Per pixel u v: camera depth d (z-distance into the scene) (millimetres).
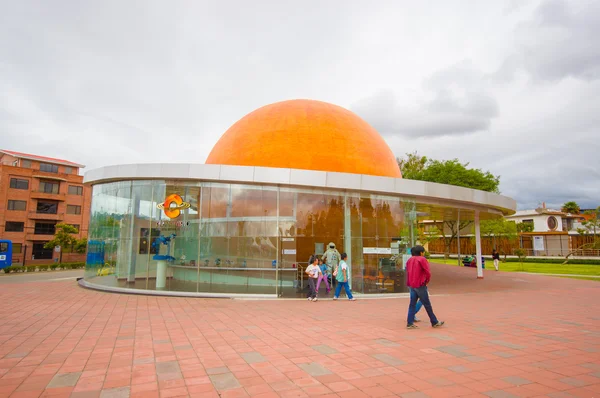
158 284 13227
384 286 13094
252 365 5105
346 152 15578
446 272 24938
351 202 13242
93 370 4934
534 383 4430
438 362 5215
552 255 41656
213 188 13133
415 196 13938
